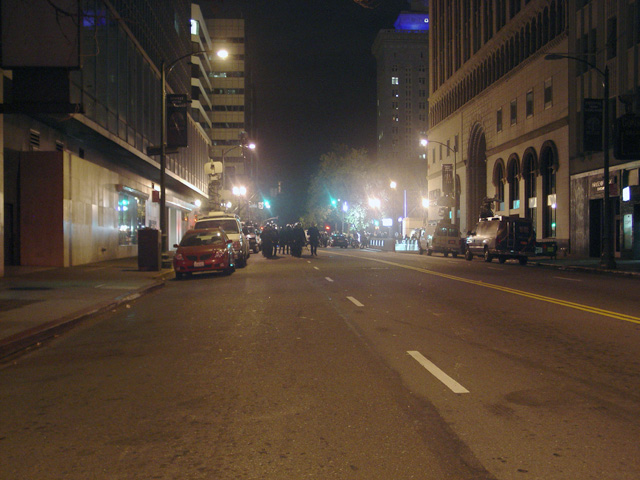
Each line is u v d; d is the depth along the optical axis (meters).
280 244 42.81
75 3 15.45
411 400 5.80
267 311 12.41
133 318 12.11
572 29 38.78
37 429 5.15
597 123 29.86
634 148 26.19
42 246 25.02
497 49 53.75
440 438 4.73
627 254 33.59
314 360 7.66
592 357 7.61
